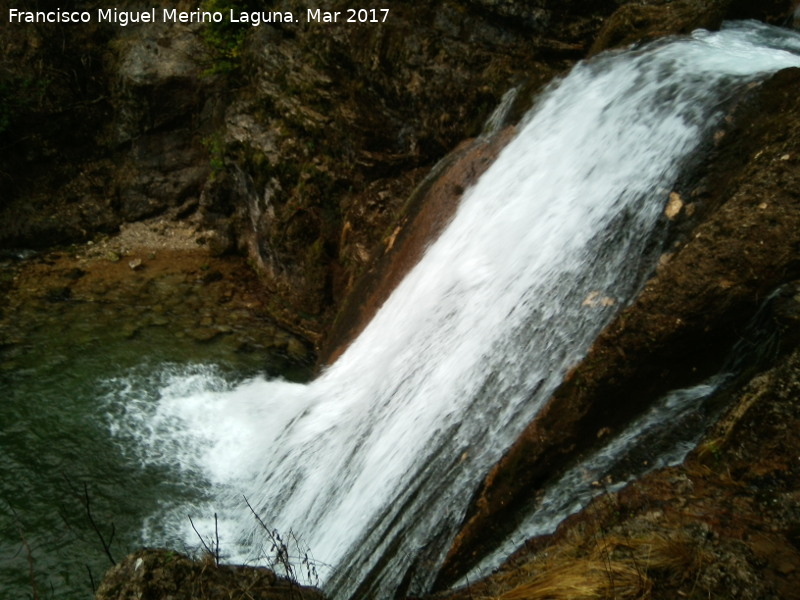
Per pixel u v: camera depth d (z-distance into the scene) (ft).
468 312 19.88
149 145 39.65
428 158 30.14
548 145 21.65
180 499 22.25
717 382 14.55
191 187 39.78
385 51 29.78
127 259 36.42
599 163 19.25
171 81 38.73
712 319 14.29
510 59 27.66
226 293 34.24
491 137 25.72
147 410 26.00
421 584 14.93
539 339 17.10
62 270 34.96
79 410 25.66
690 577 11.68
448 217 24.26
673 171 17.12
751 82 17.12
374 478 18.44
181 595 12.64
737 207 14.83
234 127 34.96
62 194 38.60
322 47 32.12
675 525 12.52
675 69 19.13
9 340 29.14
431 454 17.25
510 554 14.05
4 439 24.11
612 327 15.05
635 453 14.25
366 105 30.78
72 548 20.43
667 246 16.35
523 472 15.01
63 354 28.58
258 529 20.80
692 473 13.32
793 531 12.01
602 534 12.98
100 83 40.45
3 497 21.89
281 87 33.47
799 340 13.12
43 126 38.70
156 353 29.25
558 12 27.55
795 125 15.34
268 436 24.35
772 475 12.65
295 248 32.30
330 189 31.40
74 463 23.35
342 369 24.16
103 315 31.55
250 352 30.01
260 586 13.26
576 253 17.88
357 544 17.10
